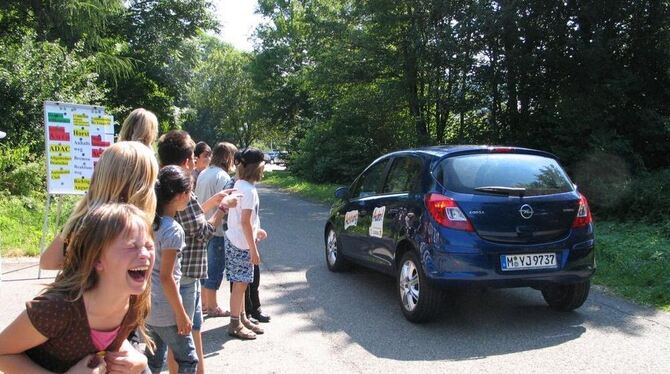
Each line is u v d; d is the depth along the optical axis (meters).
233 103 62.75
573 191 5.67
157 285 3.37
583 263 5.50
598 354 4.80
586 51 14.11
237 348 5.02
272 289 7.08
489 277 5.20
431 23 17.66
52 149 7.52
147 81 25.62
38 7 17.80
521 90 16.28
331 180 25.66
